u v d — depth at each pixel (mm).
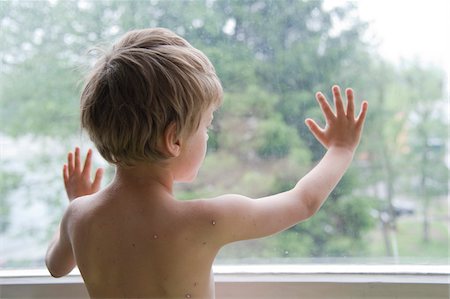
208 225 712
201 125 737
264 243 967
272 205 749
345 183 944
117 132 704
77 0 1005
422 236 936
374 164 941
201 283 718
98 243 731
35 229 1032
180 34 979
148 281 708
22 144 1033
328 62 954
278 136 965
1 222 1038
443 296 837
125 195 734
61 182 1023
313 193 775
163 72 696
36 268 1006
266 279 890
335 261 951
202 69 731
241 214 729
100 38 996
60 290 930
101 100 708
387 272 880
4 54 1029
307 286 874
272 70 968
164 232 709
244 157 970
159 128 696
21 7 1021
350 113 825
